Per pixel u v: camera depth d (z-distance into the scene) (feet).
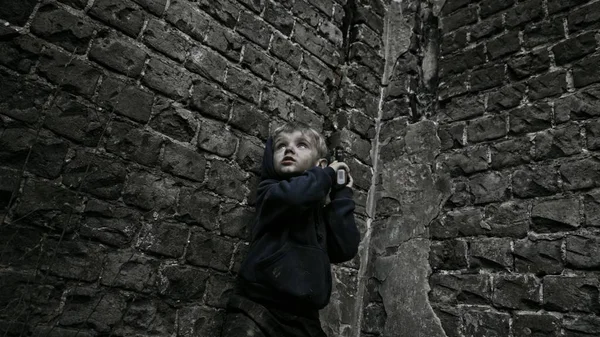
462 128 6.23
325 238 4.59
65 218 3.76
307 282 4.07
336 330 5.74
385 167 6.82
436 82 7.16
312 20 6.59
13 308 3.36
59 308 3.59
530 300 4.77
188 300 4.35
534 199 5.16
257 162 5.31
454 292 5.38
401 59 7.48
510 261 5.08
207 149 4.86
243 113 5.31
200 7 5.19
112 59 4.34
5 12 3.81
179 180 4.57
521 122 5.64
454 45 6.97
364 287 6.23
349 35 7.38
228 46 5.36
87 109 4.09
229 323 4.14
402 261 6.01
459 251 5.55
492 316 4.99
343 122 6.61
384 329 5.78
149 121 4.47
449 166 6.13
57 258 3.65
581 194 4.81
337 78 6.88
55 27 4.05
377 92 7.34
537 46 5.91
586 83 5.23
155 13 4.77
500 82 6.10
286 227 4.36
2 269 3.39
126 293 3.98
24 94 3.76
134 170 4.27
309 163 4.87
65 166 3.86
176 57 4.83
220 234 4.76
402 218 6.29
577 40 5.52
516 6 6.39
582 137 5.03
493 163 5.70
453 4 7.30
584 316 4.36
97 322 3.75
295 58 6.16
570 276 4.58
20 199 3.57
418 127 6.70
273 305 4.11
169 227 4.38
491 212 5.47
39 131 3.40
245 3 5.70
